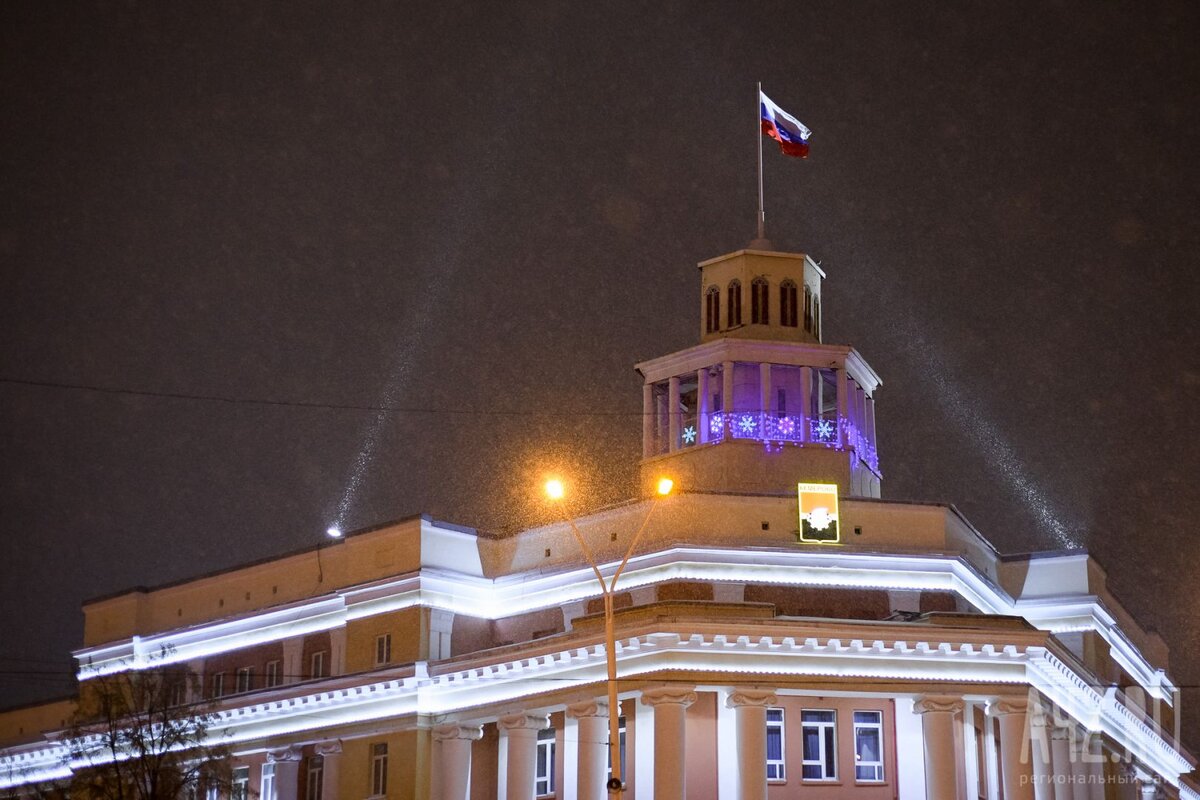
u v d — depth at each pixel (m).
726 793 59.25
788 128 79.31
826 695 60.34
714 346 73.56
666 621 58.34
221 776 68.00
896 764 61.59
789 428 72.00
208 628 76.44
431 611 68.06
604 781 60.62
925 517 67.38
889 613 65.25
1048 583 75.81
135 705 70.12
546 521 70.69
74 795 70.50
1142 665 85.00
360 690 67.25
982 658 60.25
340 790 67.50
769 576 64.69
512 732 63.44
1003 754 60.03
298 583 74.38
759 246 77.12
